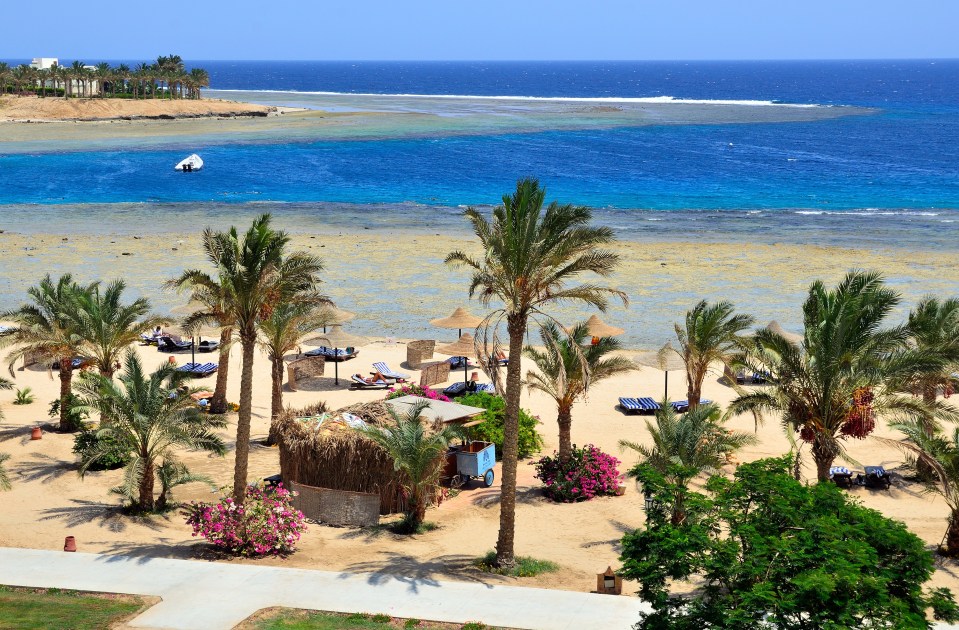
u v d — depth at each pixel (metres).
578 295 26.27
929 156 148.00
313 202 104.81
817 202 105.25
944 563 26.31
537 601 23.16
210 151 150.25
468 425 33.69
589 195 110.19
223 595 23.33
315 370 46.03
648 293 63.12
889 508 30.88
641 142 168.75
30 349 37.03
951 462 27.16
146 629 21.34
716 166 136.62
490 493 32.50
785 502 20.02
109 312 37.34
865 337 27.17
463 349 43.88
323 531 29.08
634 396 43.69
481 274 26.22
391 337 53.19
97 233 84.31
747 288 64.12
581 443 37.41
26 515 29.33
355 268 70.75
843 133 187.12
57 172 125.62
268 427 39.22
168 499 31.11
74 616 21.91
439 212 98.31
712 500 21.14
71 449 35.66
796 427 28.39
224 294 27.73
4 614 21.86
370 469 29.98
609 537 28.50
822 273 68.50
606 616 22.36
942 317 34.50
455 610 22.64
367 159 142.75
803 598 17.45
